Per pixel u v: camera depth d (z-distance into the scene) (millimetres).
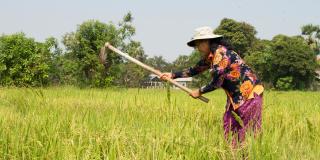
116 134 4785
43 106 8930
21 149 4695
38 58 28750
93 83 30172
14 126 5438
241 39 73375
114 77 30922
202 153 4465
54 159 4414
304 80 63969
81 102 10500
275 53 63656
